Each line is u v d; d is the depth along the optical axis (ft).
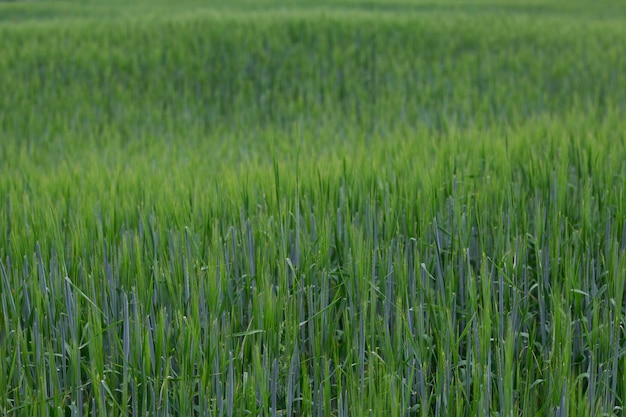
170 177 19.56
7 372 11.79
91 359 11.07
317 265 13.19
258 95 44.93
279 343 11.76
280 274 12.66
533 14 78.43
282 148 25.20
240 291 13.28
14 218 16.15
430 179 16.43
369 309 12.88
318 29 56.85
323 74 47.44
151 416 11.12
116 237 15.11
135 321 11.40
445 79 43.19
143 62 50.21
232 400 10.92
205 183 18.92
